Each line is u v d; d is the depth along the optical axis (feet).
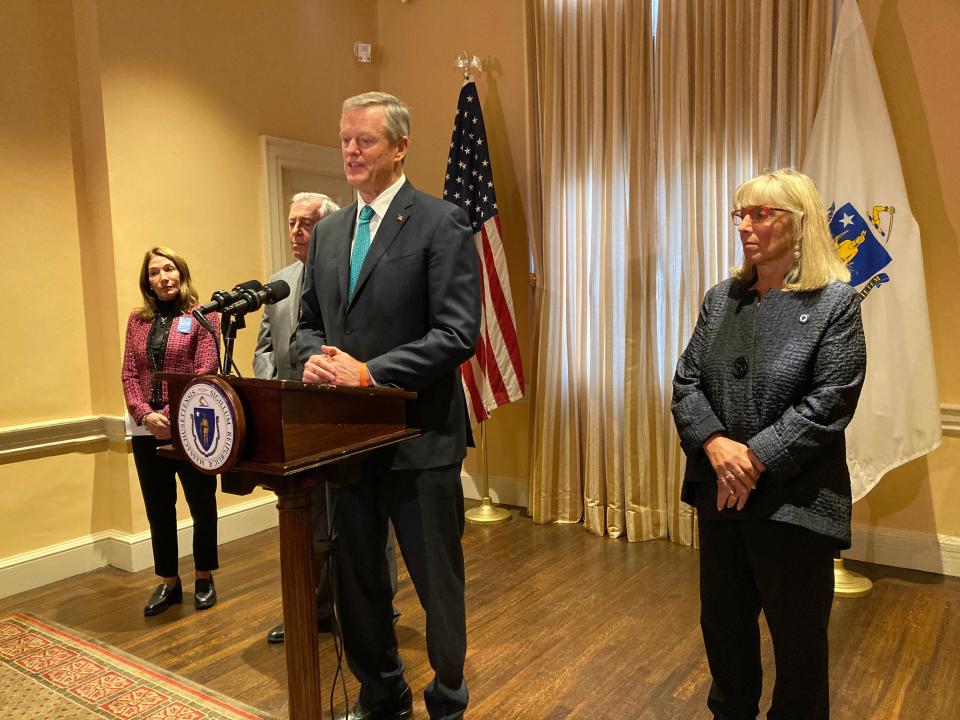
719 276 11.89
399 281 5.82
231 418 4.17
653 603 9.87
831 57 10.49
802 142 10.96
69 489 11.75
